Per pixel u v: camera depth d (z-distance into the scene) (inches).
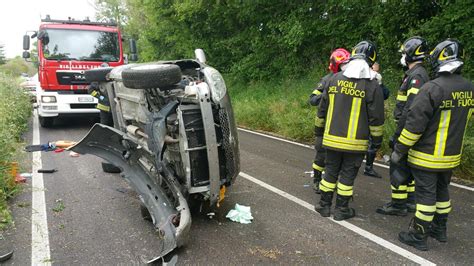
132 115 181.9
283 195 199.8
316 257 137.9
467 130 265.4
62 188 207.8
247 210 174.2
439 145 136.4
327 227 162.2
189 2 585.6
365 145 162.6
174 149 156.6
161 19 681.0
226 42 598.5
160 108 162.2
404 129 139.1
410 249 144.0
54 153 282.2
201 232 157.0
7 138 241.1
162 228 143.5
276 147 317.4
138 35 925.2
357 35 422.0
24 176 225.9
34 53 397.7
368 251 142.3
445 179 145.9
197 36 647.1
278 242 148.9
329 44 466.0
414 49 163.3
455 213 176.1
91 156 275.4
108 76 211.8
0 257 132.4
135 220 168.1
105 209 179.9
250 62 556.4
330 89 165.8
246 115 440.8
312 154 291.1
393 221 168.7
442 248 144.9
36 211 175.8
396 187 167.0
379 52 384.2
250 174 236.4
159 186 157.8
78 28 378.0
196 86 148.3
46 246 144.3
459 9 305.0
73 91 366.0
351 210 173.5
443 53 135.0
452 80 135.3
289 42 475.5
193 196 167.5
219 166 157.9
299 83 477.1
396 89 352.2
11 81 483.8
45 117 373.1
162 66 153.3
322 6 466.9
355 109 158.7
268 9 522.6
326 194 172.9
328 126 166.1
